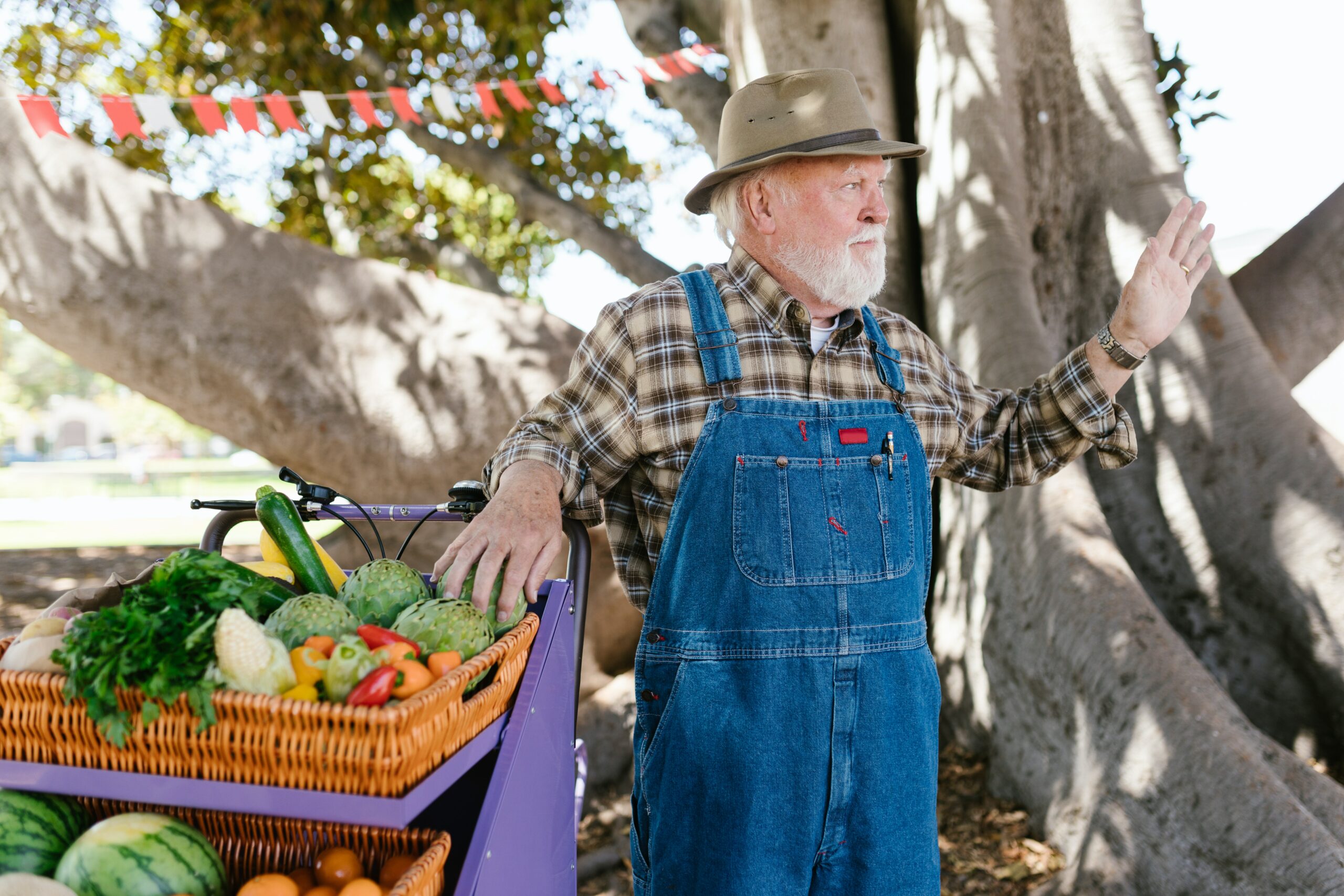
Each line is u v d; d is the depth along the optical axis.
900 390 1.92
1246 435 3.52
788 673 1.70
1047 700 3.29
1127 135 3.98
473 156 7.09
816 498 1.76
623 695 4.28
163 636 1.09
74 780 1.13
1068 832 3.12
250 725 1.06
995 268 3.86
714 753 1.69
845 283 1.86
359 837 1.28
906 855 1.75
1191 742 2.73
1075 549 3.34
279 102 3.74
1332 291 4.13
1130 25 4.09
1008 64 4.07
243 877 1.30
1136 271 2.01
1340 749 3.31
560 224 6.75
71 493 32.00
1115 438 2.13
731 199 1.96
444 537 4.38
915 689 1.78
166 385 4.27
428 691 1.09
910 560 1.81
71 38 9.21
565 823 1.64
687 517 1.75
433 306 4.45
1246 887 2.51
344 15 7.62
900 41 4.66
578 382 1.88
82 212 4.27
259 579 1.34
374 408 4.25
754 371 1.83
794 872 1.69
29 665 1.19
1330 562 3.30
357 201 10.12
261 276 4.34
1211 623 3.55
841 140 1.86
